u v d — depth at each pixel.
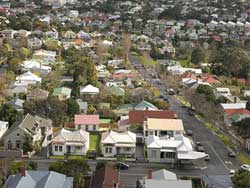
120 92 133.88
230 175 80.06
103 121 113.06
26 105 110.81
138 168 86.25
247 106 126.62
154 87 152.88
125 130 102.44
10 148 92.81
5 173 73.94
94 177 74.19
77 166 75.56
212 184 74.38
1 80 139.12
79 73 148.88
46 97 119.88
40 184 66.06
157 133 100.81
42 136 100.94
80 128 106.62
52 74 153.88
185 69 180.00
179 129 101.19
